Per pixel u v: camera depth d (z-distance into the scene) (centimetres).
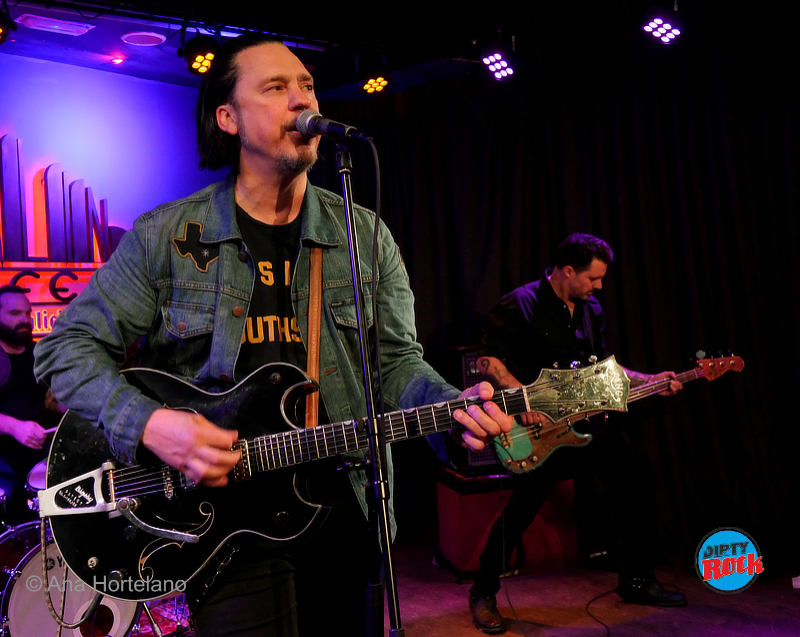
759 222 370
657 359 390
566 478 374
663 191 394
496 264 440
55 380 140
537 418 294
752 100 369
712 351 383
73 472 146
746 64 368
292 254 156
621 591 328
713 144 379
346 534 147
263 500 141
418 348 168
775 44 359
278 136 144
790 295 359
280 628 137
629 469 320
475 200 452
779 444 365
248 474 138
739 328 376
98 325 143
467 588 352
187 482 141
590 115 417
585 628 299
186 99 502
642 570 323
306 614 146
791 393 362
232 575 141
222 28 410
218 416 140
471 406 140
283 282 154
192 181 501
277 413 142
